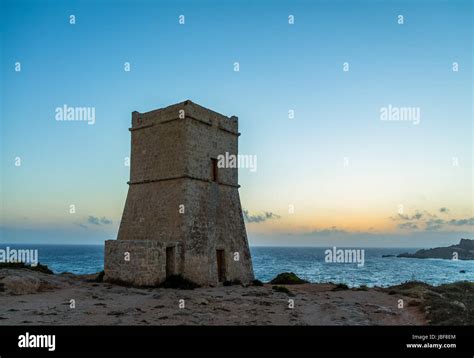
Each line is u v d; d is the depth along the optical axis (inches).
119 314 682.2
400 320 710.5
